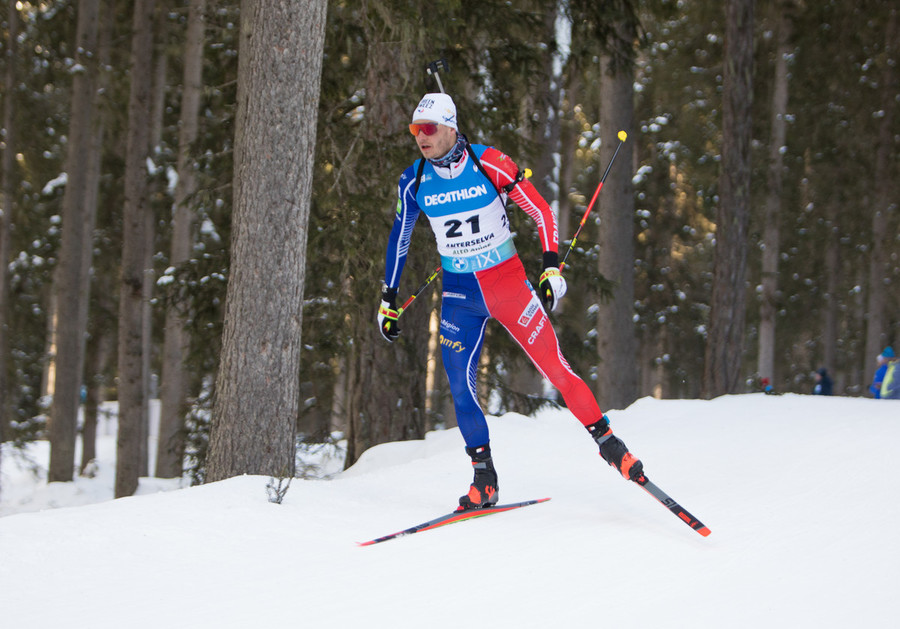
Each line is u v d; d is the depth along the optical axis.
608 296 18.50
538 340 6.08
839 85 32.56
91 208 24.12
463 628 3.83
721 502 6.28
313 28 8.27
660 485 7.11
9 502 24.33
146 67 22.77
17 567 4.81
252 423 8.09
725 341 19.19
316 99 8.40
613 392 21.66
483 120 15.03
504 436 9.77
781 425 9.62
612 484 7.23
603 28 17.66
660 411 11.01
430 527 5.80
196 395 24.38
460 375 6.34
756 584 4.36
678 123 34.91
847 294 43.06
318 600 4.27
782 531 5.36
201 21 21.38
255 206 8.14
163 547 5.26
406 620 3.95
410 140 13.91
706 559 4.81
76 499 23.78
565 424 10.83
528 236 15.81
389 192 13.24
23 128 25.70
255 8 8.21
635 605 4.09
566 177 29.88
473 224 6.02
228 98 16.95
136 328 23.02
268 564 4.97
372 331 14.80
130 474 22.95
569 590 4.32
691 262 38.78
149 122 23.66
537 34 16.78
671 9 20.23
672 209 37.19
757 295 38.75
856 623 3.81
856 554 4.82
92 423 30.83
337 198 13.59
